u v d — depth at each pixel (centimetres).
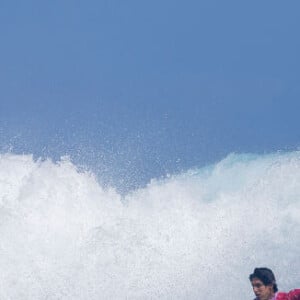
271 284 3100
